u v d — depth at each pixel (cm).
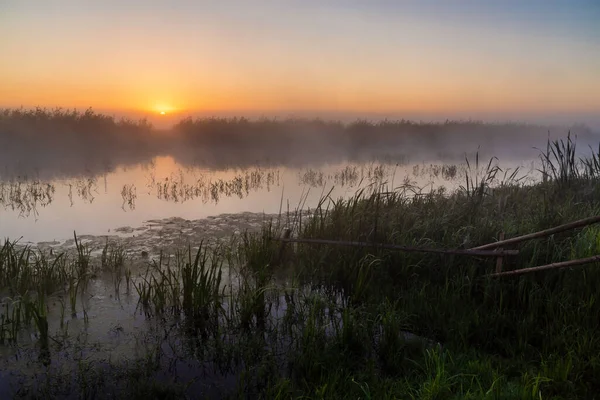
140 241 892
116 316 580
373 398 391
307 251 750
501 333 502
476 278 605
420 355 472
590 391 393
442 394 391
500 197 906
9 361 474
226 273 738
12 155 2172
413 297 585
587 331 466
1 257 673
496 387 388
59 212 1164
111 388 434
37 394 421
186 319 569
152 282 689
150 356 478
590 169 1105
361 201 873
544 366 414
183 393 425
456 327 509
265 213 1178
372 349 496
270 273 698
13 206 1209
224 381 449
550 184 1087
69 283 662
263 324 562
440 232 761
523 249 642
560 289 569
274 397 405
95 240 893
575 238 690
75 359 480
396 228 762
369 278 650
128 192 1439
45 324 503
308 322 503
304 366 452
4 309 589
